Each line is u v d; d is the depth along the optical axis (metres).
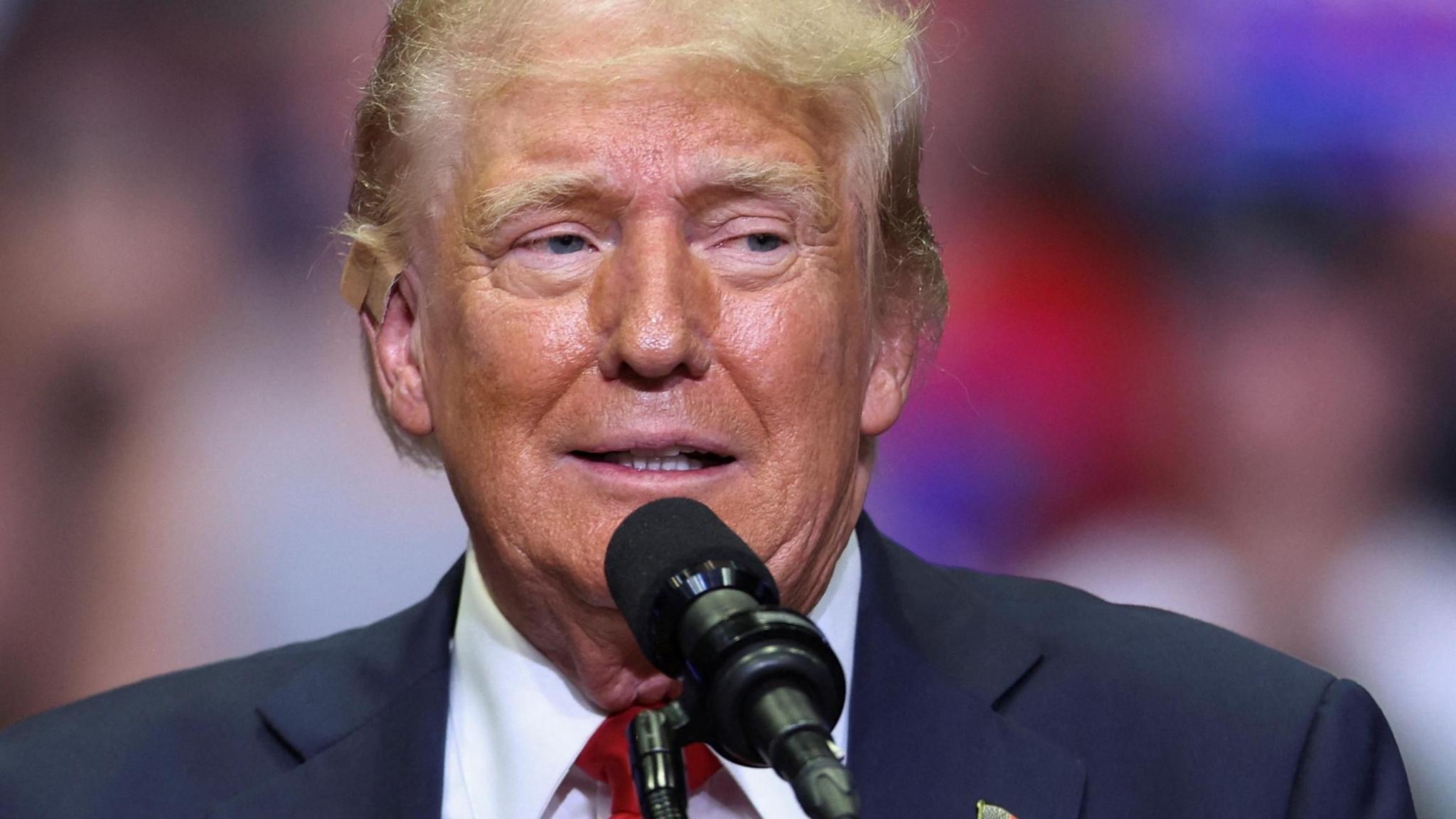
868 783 7.21
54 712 8.16
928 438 13.82
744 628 4.79
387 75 7.24
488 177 6.67
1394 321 13.65
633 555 5.35
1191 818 7.13
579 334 6.56
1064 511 13.74
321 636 13.66
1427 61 13.60
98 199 13.91
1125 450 13.74
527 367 6.59
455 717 7.62
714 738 4.86
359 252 7.43
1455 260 13.60
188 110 13.96
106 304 13.86
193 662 13.62
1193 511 13.67
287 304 13.90
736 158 6.53
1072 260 13.88
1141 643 7.81
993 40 13.94
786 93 6.69
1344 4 13.67
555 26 6.66
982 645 7.64
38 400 13.78
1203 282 13.81
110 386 13.81
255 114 13.95
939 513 13.77
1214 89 13.81
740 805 7.07
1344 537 13.56
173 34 13.95
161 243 13.90
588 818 7.29
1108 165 13.91
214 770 7.66
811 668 4.71
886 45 6.94
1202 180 13.83
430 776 7.41
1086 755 7.30
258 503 13.76
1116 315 13.82
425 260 7.03
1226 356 13.76
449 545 13.78
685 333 6.41
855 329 6.88
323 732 7.64
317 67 13.98
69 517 13.73
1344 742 7.31
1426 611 13.37
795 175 6.61
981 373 13.83
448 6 6.96
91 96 13.94
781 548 6.68
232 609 13.69
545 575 6.78
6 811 7.62
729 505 6.61
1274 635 13.52
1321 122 13.73
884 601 7.69
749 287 6.62
